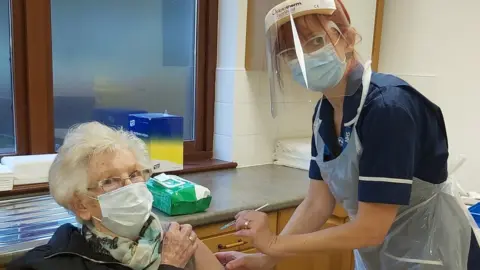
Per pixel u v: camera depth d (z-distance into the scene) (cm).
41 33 205
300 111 178
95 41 227
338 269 230
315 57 121
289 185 227
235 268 151
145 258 131
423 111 128
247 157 268
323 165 145
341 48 124
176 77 260
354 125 127
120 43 236
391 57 293
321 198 161
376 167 121
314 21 120
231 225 171
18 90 206
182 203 173
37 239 146
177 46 258
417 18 279
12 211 173
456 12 263
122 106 241
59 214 171
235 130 260
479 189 262
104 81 232
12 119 209
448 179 145
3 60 204
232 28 255
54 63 215
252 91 264
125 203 127
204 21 261
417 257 142
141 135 224
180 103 264
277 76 137
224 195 205
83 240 131
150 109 252
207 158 271
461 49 263
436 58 273
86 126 136
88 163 128
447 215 140
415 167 130
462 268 142
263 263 151
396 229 143
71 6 217
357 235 125
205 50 264
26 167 193
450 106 270
